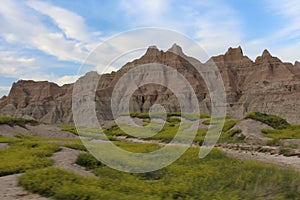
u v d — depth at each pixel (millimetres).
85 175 16281
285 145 32812
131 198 11000
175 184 14164
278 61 147875
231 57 167000
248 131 42812
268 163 20297
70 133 55031
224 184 13883
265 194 12133
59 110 140625
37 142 29531
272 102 103938
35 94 171750
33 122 56156
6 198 11312
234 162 20266
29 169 16062
